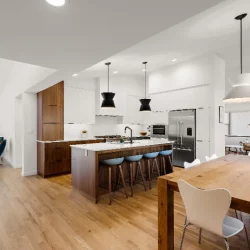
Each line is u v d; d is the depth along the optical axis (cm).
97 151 315
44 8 152
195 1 144
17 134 577
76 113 572
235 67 556
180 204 306
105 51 243
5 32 192
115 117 711
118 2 144
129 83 669
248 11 266
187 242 207
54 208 292
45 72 349
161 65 531
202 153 487
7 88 657
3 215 269
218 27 312
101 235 220
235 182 176
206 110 478
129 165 379
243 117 911
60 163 487
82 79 593
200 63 479
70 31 191
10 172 516
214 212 146
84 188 341
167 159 487
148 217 263
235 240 211
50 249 195
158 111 607
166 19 171
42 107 474
